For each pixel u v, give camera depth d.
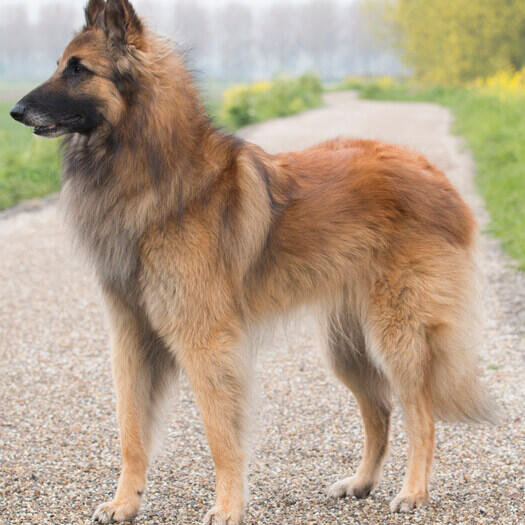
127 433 3.58
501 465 3.94
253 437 3.57
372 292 3.77
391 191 3.79
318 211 3.74
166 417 3.87
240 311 3.58
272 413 4.79
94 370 5.59
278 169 3.80
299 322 3.98
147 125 3.43
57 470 3.98
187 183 3.45
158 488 3.80
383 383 3.96
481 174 13.28
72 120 3.47
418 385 3.72
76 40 3.49
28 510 3.53
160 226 3.41
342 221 3.75
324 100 38.19
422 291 3.71
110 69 3.43
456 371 3.80
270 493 3.75
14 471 3.95
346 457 4.18
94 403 4.96
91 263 3.64
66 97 3.45
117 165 3.45
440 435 4.39
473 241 4.04
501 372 5.30
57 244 9.78
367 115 26.36
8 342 6.20
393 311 3.73
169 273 3.44
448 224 3.86
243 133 20.78
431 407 3.77
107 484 3.83
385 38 49.97
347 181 3.82
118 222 3.47
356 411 4.82
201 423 4.68
